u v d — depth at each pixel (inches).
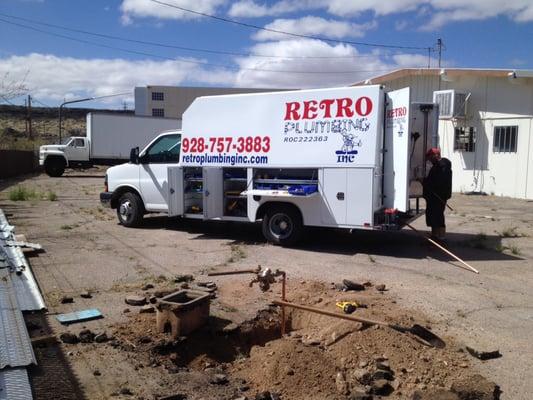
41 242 383.2
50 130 2632.9
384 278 289.9
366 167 343.0
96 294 253.8
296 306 212.7
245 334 211.8
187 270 304.0
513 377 169.9
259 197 380.2
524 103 717.3
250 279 283.3
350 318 200.1
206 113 405.7
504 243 398.6
